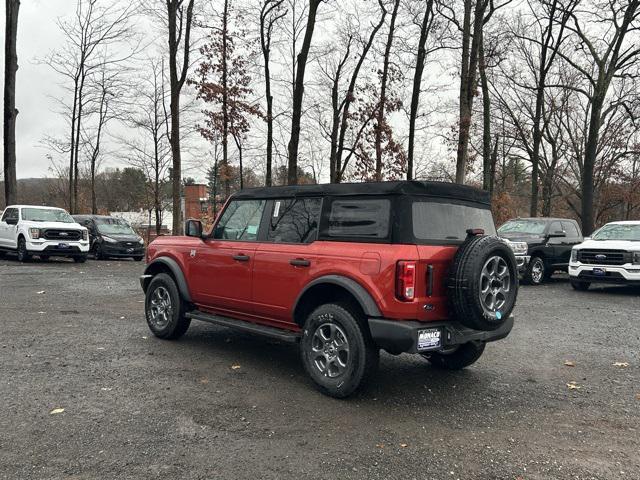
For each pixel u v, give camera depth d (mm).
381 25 24234
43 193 53062
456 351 5668
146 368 5555
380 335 4383
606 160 34656
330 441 3836
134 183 52750
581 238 16203
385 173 24047
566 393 5105
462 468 3459
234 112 23094
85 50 28984
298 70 16750
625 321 9008
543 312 9859
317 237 5090
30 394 4648
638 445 3898
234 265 5816
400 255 4375
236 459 3510
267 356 6191
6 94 21453
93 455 3514
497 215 27234
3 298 9938
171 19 19109
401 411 4500
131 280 13242
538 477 3365
